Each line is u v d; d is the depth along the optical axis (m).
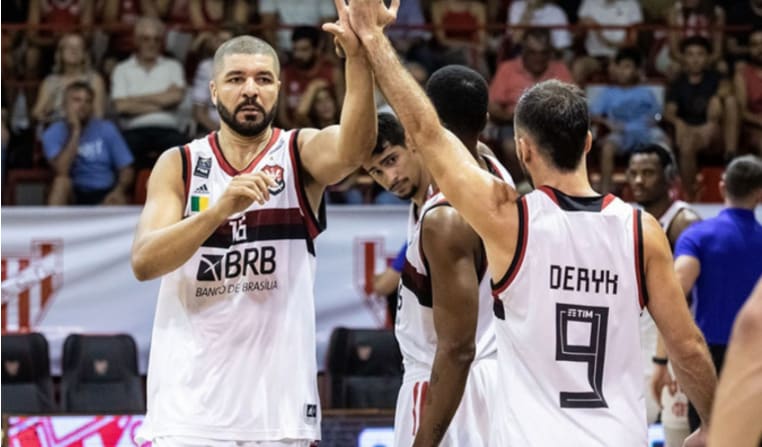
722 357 16.23
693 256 16.08
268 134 10.87
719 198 26.11
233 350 10.64
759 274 16.17
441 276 10.38
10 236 21.34
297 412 10.64
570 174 9.31
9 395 19.80
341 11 9.67
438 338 10.39
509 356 9.19
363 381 20.45
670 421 16.64
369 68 9.87
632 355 9.23
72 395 20.02
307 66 26.20
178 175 10.75
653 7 29.92
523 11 29.19
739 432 5.87
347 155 10.30
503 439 9.12
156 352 10.82
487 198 9.09
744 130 27.73
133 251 10.25
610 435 9.00
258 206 10.66
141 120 25.39
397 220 21.86
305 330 10.76
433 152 9.16
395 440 11.43
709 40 28.42
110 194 24.48
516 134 9.50
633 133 26.80
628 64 27.05
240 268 10.63
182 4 28.05
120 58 26.84
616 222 9.22
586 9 29.39
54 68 26.19
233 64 10.58
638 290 9.23
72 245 21.48
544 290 9.06
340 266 21.73
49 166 25.00
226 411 10.57
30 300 21.33
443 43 27.91
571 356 9.07
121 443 17.45
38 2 27.81
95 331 21.45
